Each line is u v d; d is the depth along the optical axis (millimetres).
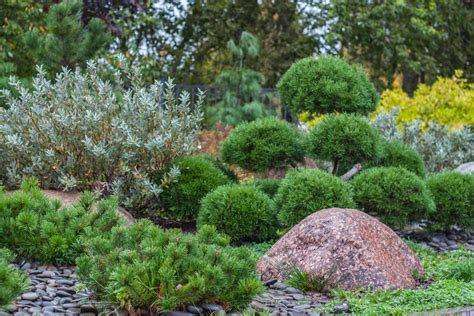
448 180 10617
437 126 14648
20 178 9555
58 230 7320
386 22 25172
